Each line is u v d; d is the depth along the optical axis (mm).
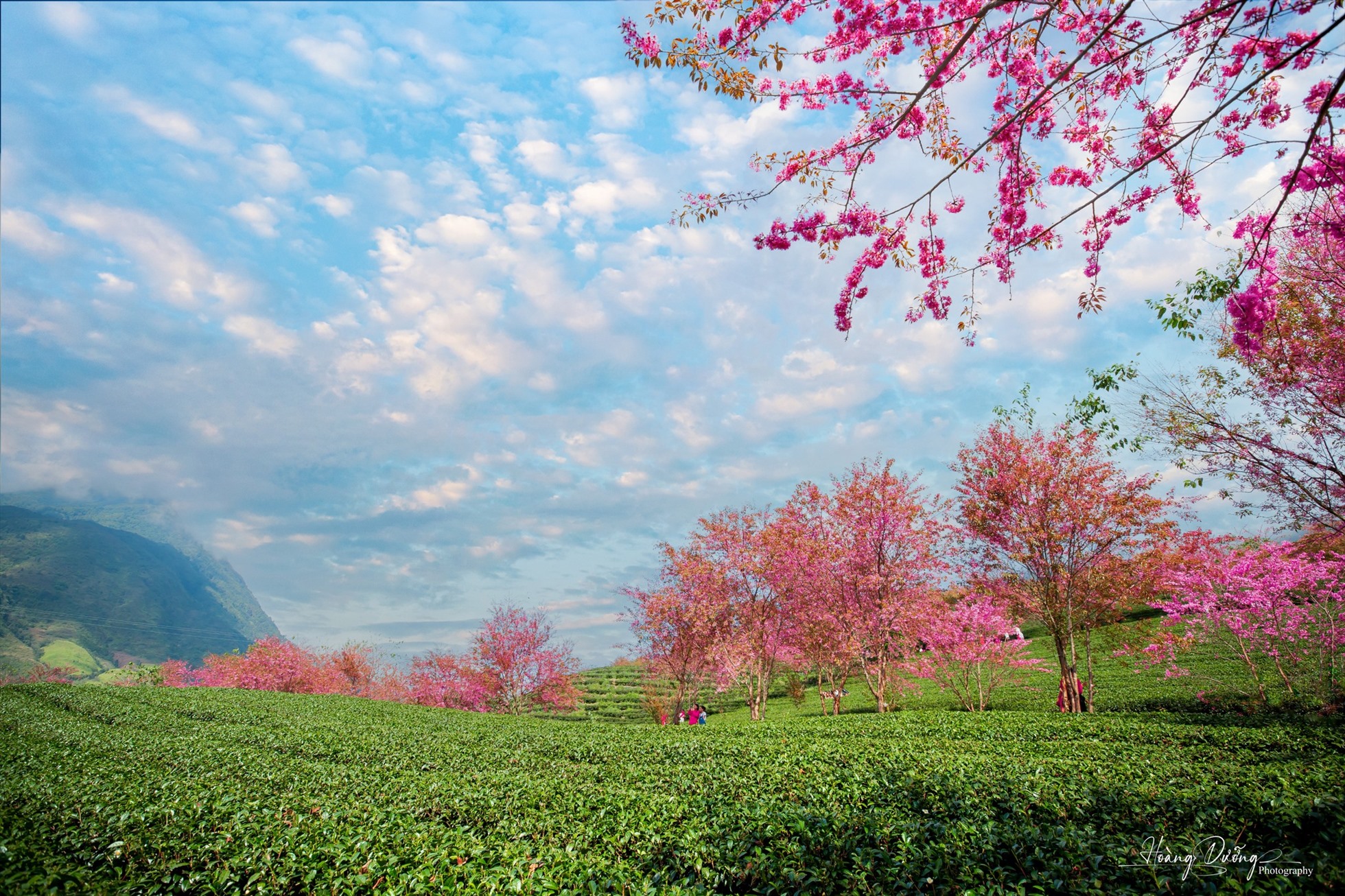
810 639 26516
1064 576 20391
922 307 8211
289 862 7301
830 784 9828
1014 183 7641
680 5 6371
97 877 7504
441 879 6887
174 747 15266
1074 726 14672
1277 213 6215
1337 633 15805
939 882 6367
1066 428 20891
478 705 38625
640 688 49188
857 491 24844
